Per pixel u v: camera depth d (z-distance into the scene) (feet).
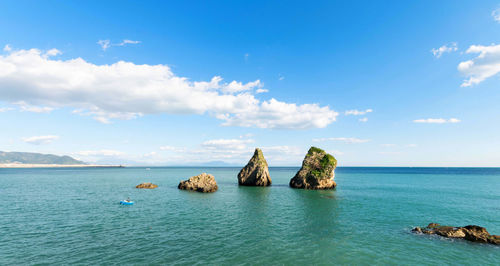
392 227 100.53
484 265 65.36
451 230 89.40
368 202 159.74
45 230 92.84
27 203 150.30
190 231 92.89
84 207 137.80
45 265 62.80
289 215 121.49
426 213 126.21
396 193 205.36
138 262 65.21
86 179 360.89
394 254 72.13
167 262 65.36
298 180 245.86
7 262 64.34
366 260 67.87
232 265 63.72
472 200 166.91
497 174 533.55
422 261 67.62
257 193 204.13
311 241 82.79
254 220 110.93
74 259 66.74
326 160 238.68
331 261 66.85
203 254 70.85
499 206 145.07
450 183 305.32
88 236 85.92
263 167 265.34
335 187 245.86
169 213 123.75
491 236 82.48
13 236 85.40
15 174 510.17
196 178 233.96
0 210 129.18
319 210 133.80
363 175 509.76
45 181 319.47
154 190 219.41
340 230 95.96
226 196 185.57
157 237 85.40
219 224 103.45
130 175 487.61
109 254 70.23
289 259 67.87
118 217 114.32
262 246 77.66
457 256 71.00
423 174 545.85
